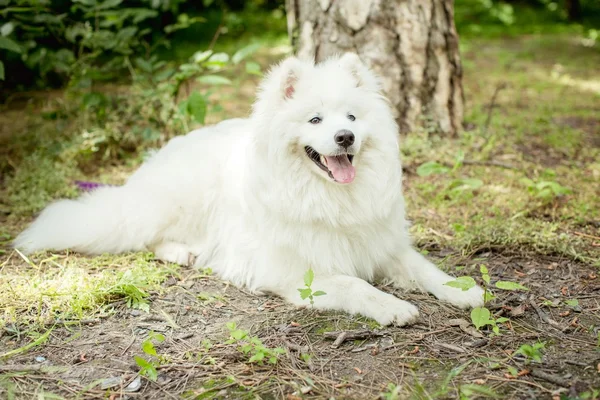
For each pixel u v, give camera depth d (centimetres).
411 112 590
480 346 293
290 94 345
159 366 284
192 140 432
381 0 562
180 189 407
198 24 1348
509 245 406
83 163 589
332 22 576
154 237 416
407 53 577
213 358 289
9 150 610
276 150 337
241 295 367
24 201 505
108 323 329
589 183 510
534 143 623
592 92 870
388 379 270
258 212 356
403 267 366
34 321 327
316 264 349
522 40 1426
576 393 251
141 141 621
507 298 339
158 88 590
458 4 1862
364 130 338
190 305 350
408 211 473
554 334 301
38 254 412
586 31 1523
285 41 1279
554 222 436
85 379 277
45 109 671
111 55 750
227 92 848
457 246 413
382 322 316
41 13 605
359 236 353
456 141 597
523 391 256
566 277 364
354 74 356
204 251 412
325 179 337
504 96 835
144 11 589
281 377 273
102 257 410
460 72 613
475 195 496
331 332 308
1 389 270
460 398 252
